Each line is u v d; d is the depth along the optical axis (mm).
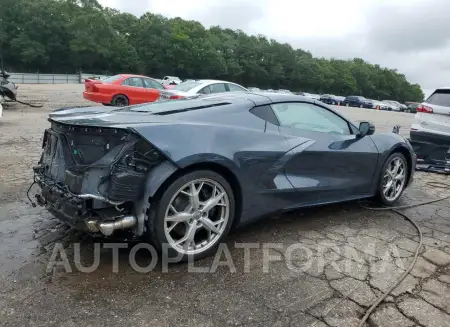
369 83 104000
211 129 2883
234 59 82125
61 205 2676
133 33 72312
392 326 2148
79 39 61500
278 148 3211
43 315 2146
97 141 2639
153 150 2555
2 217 3572
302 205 3512
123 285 2482
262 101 3363
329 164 3627
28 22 58906
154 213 2607
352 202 4449
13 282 2475
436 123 6469
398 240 3367
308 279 2635
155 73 72312
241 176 2971
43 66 60875
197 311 2234
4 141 7285
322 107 3787
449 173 6191
